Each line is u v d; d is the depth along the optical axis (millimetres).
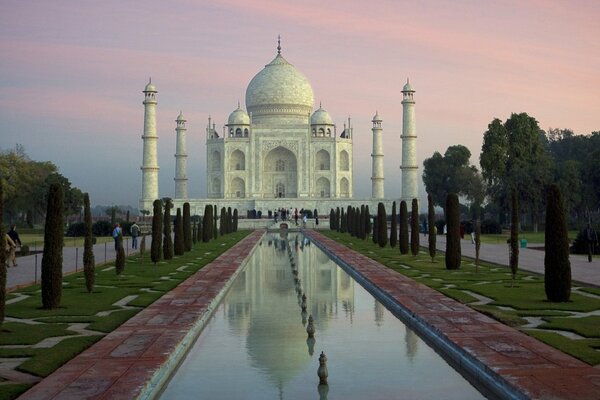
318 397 23422
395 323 36812
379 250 83938
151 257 66312
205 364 27906
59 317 35406
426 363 27906
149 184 167250
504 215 157750
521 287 46406
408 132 172125
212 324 36375
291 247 98438
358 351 30062
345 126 194500
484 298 41938
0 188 29578
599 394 21141
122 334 30938
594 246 75062
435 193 186500
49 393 21766
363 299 45812
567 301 39438
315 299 45812
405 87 172500
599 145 187250
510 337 29547
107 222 121500
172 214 169875
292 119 193875
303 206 173250
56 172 147750
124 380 23203
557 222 39625
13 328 32250
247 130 188750
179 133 181500
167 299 42156
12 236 74188
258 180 183000
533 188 121250
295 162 189250
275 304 43500
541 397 20875
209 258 72688
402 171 173125
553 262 39531
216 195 185500
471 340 28922
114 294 44125
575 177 127500
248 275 60438
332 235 120812
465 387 24516
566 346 27500
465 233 121688
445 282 50000
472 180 167375
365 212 107625
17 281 50094
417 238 74375
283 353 29750
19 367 24875
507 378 22906
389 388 24422
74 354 27094
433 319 34094
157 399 23266
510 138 136625
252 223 157750
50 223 38250
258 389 24406
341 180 188500
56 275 38156
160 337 30234
